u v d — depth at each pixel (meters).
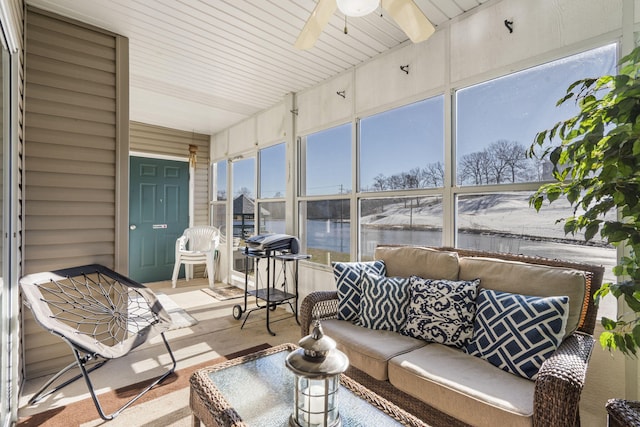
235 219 5.01
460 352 1.68
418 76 2.57
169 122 4.89
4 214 1.79
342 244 3.22
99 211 2.52
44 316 1.73
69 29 2.37
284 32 2.54
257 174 4.42
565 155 1.31
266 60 2.97
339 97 3.23
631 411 1.12
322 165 3.46
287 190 3.79
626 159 1.05
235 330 3.11
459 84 2.31
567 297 1.46
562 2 1.86
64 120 2.36
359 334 1.91
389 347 1.73
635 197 1.05
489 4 2.16
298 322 3.34
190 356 2.54
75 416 1.80
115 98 2.56
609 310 1.70
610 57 1.71
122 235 2.61
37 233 2.27
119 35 2.57
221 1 2.17
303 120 3.64
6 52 1.81
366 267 2.29
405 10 1.58
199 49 2.79
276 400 1.25
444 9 2.25
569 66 1.85
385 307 2.00
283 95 3.83
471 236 2.28
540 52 1.94
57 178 2.34
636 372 1.58
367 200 3.00
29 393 2.02
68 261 2.39
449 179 2.37
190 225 5.46
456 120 2.36
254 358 1.57
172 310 3.70
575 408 1.10
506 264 1.81
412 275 2.17
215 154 5.49
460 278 1.98
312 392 1.07
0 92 1.74
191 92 3.72
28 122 2.23
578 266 1.66
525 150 2.02
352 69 3.10
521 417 1.17
